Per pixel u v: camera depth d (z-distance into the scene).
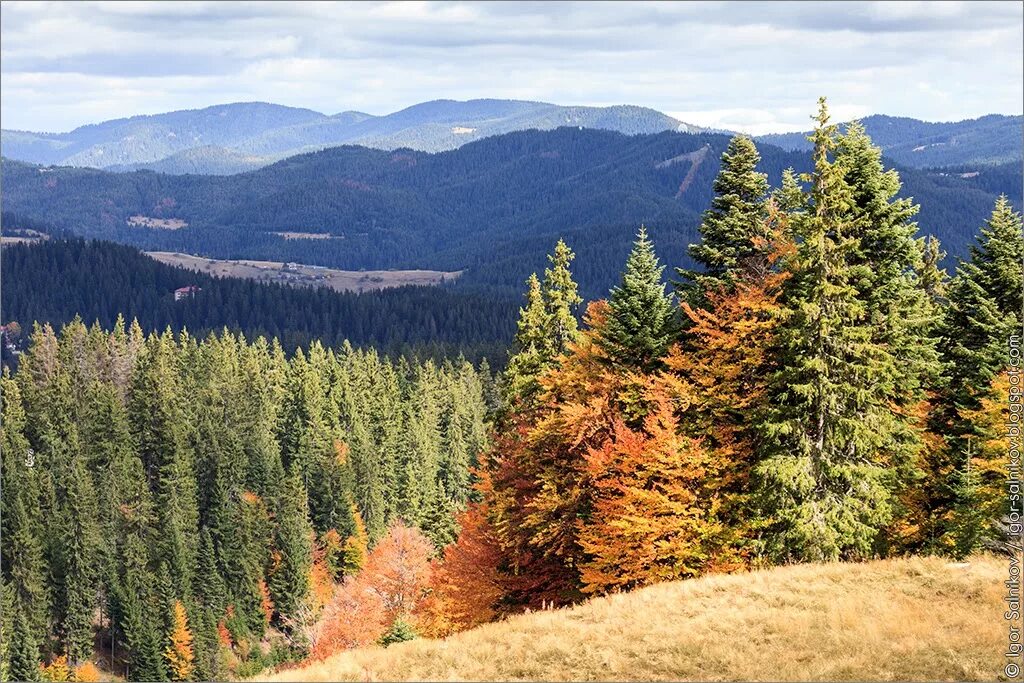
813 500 27.02
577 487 31.25
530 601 33.81
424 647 23.59
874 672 19.23
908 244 28.39
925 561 26.27
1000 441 29.83
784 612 23.03
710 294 31.42
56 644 76.25
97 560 79.44
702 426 29.20
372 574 53.78
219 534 86.44
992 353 32.91
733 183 32.78
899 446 28.05
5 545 75.88
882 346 26.86
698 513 27.70
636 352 33.62
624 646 22.14
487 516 35.16
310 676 22.17
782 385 27.75
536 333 42.97
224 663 75.88
